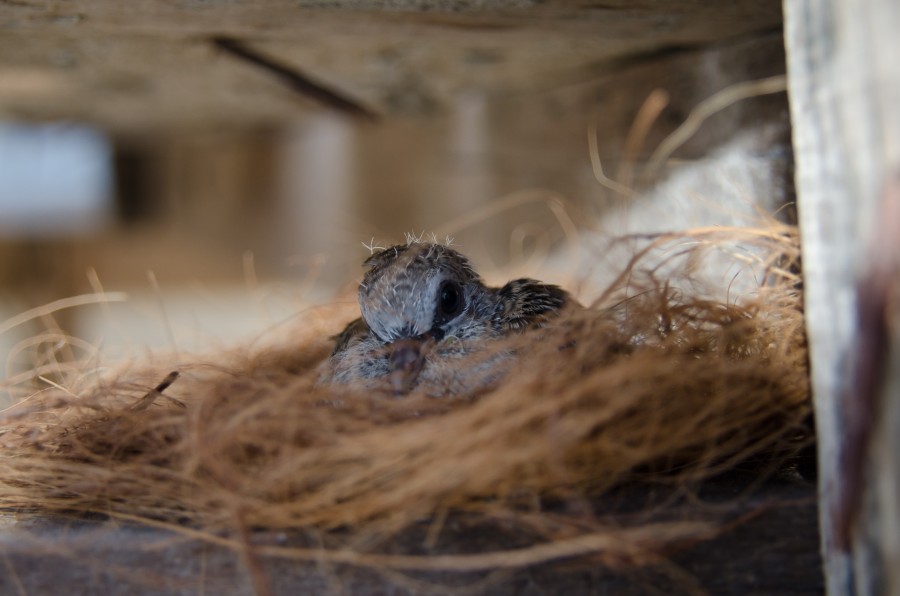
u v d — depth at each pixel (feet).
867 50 0.62
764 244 0.80
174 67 1.02
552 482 0.69
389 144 1.34
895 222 0.61
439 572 0.70
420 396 0.77
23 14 0.81
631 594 0.70
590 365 0.74
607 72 1.00
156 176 1.83
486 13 0.81
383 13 0.81
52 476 0.75
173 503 0.73
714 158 0.90
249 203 1.71
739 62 0.88
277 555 0.70
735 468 0.73
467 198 1.21
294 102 1.22
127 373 0.87
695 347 0.76
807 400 0.73
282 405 0.73
